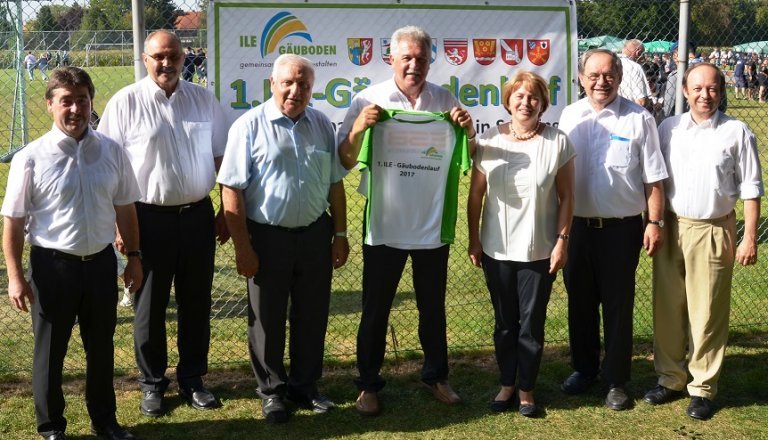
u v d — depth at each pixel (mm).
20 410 4344
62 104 3551
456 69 4922
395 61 4043
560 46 4996
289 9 4711
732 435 4086
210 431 4141
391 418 4305
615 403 4387
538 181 4074
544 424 4230
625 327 4355
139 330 4262
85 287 3729
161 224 4133
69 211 3629
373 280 4230
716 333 4309
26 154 3605
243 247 4004
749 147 4113
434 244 4180
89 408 3986
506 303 4273
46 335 3736
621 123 4199
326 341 5406
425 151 4102
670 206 4320
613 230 4277
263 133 3953
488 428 4184
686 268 4305
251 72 4730
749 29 5719
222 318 5852
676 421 4254
